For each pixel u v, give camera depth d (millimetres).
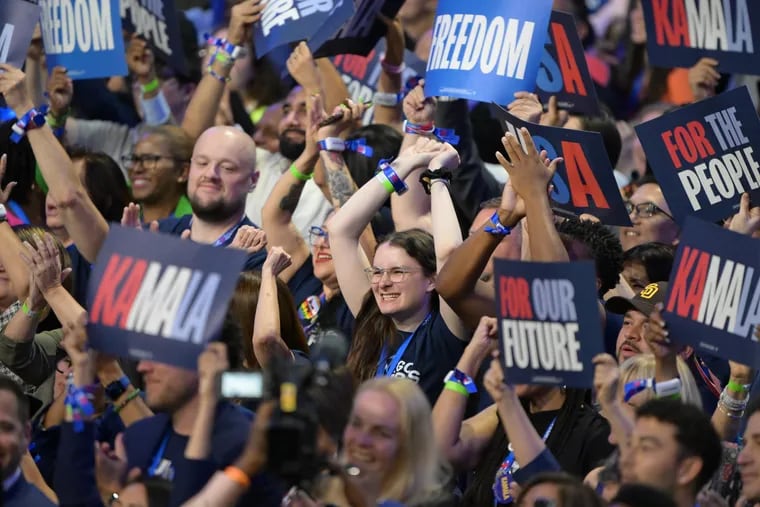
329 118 16688
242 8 18781
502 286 11453
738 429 13406
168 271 10633
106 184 18203
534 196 13258
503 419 11562
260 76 23234
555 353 11367
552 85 16484
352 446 10844
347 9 17203
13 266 15172
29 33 15625
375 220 17594
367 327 14820
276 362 9828
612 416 11164
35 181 18891
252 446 9711
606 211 14648
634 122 24219
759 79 23703
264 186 20312
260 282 14594
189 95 23656
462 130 18297
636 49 24375
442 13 15445
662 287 14203
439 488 11062
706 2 17141
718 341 11758
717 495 11648
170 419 11312
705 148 14773
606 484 11406
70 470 10953
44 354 15227
